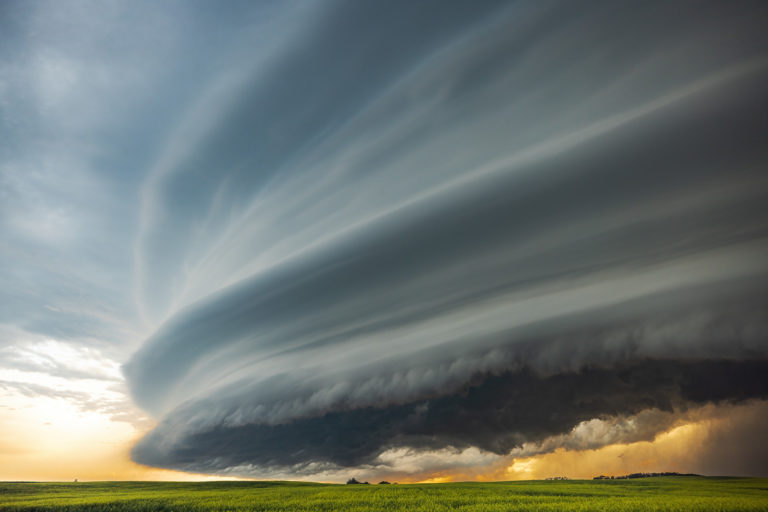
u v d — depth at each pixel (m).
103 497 42.12
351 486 59.00
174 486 61.59
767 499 33.75
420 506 32.12
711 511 27.53
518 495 40.38
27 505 34.97
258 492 48.31
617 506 29.89
